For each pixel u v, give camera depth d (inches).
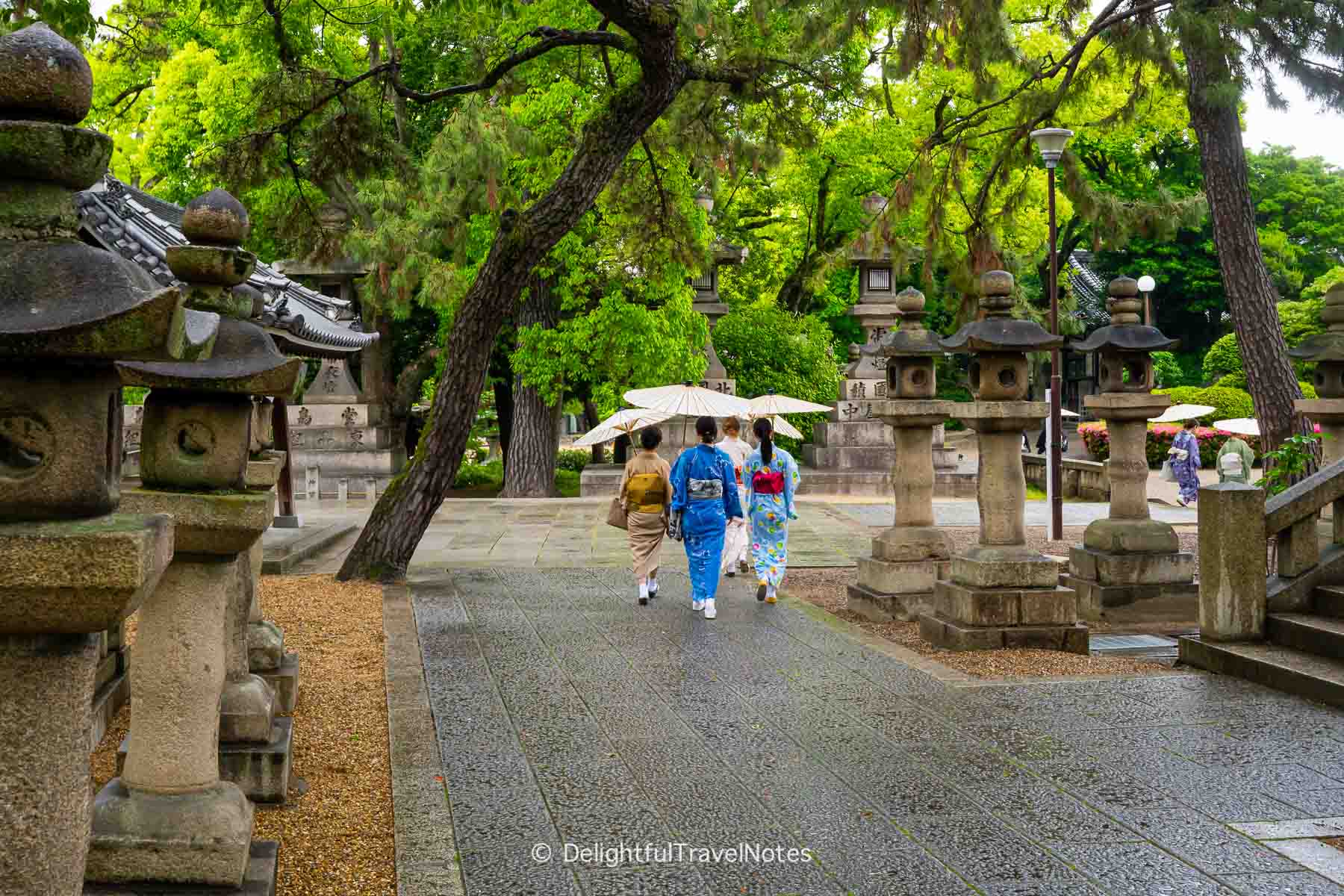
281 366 147.0
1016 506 328.8
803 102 535.2
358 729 231.5
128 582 83.1
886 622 380.5
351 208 866.8
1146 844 169.5
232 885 138.9
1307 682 259.9
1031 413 321.4
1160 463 1184.2
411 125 957.8
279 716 206.7
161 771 143.9
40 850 84.9
